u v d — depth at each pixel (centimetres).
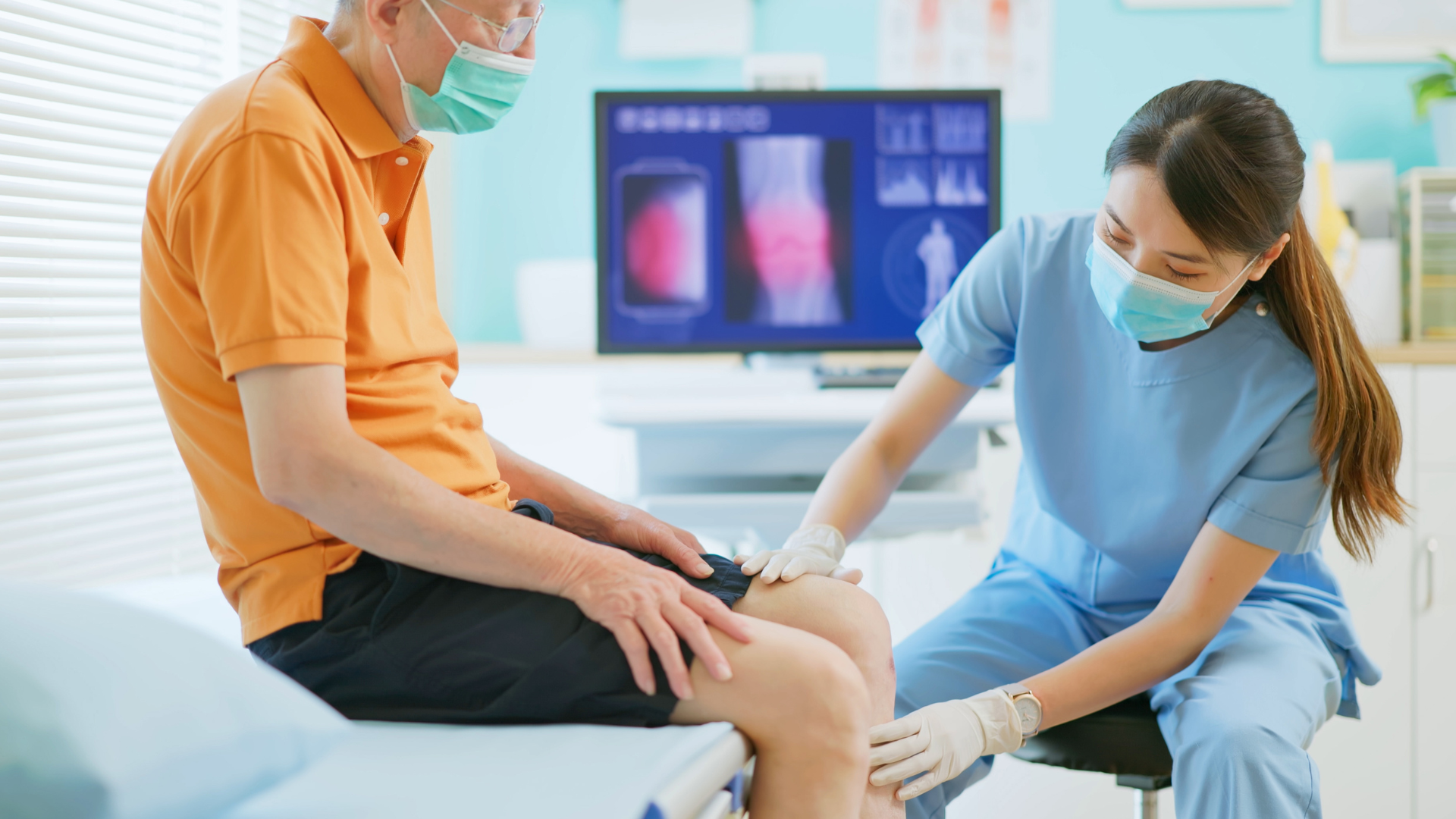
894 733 95
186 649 56
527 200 277
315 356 75
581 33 273
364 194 86
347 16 91
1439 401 208
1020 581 140
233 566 87
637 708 79
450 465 90
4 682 50
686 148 203
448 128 94
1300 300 114
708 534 205
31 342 128
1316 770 100
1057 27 269
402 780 66
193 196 77
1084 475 129
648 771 66
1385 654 210
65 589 59
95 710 50
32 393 129
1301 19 263
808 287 206
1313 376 115
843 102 202
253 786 55
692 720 80
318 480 74
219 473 84
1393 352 208
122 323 142
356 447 75
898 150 203
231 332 74
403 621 82
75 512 138
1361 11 261
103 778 47
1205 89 107
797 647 79
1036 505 142
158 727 51
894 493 178
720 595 93
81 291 134
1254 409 116
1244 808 98
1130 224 108
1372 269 238
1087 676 109
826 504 130
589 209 276
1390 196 250
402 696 83
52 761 48
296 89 83
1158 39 267
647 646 79
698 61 273
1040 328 129
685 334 206
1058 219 134
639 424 176
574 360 228
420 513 77
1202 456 119
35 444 131
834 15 270
